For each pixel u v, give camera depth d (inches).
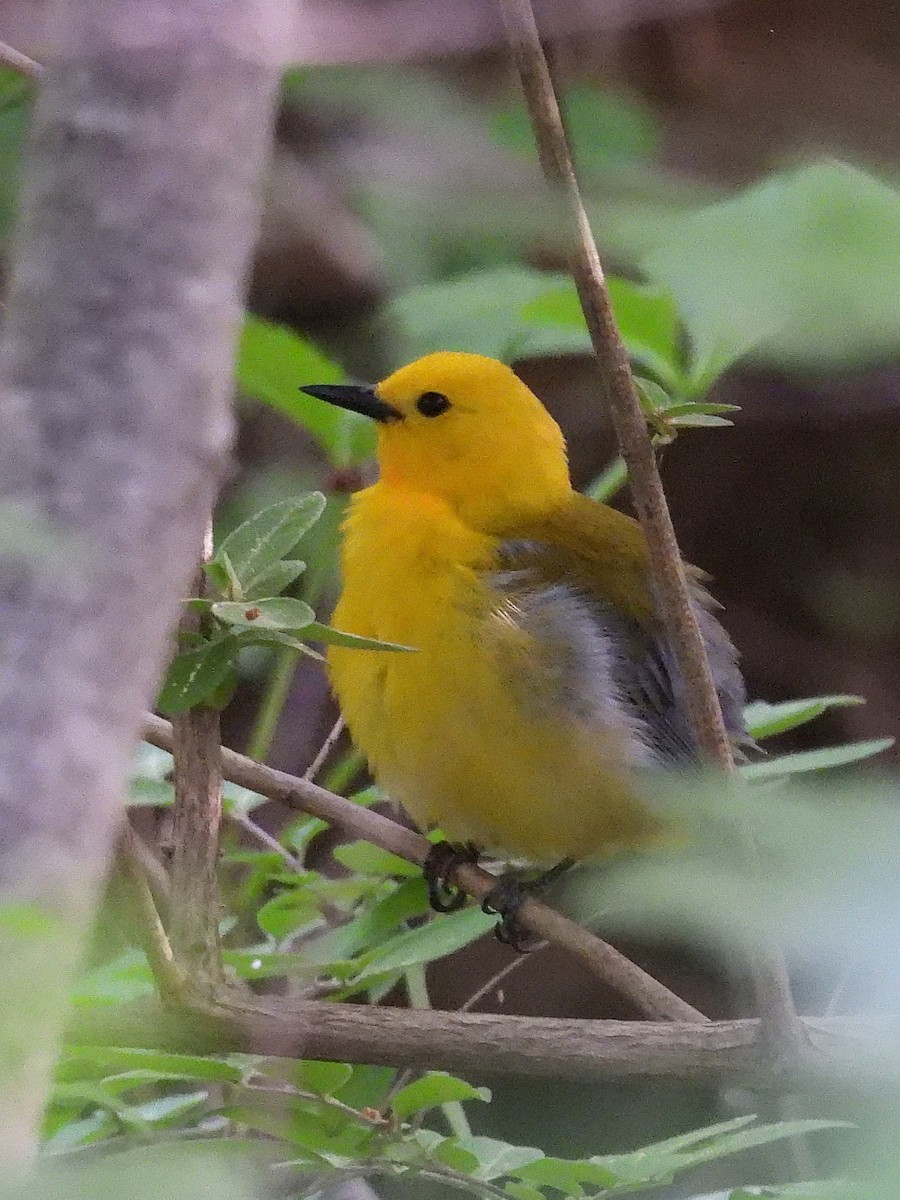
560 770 140.6
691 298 77.8
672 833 84.1
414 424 141.4
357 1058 137.3
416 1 109.8
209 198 77.7
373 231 134.6
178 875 137.4
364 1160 137.6
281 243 141.2
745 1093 140.3
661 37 137.3
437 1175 137.5
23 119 106.4
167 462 75.4
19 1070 63.6
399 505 141.3
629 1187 137.4
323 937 139.6
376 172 100.2
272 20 79.2
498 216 89.0
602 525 141.8
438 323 136.8
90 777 70.8
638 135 113.3
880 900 64.9
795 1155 139.0
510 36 114.3
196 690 137.1
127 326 76.2
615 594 141.4
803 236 74.4
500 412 141.6
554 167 96.4
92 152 77.5
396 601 140.7
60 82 78.5
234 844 140.6
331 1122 137.7
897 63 130.5
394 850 139.0
